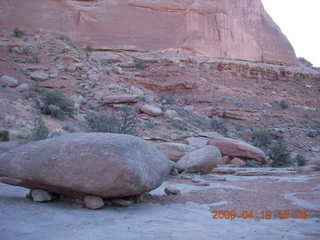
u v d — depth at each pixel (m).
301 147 30.00
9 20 45.59
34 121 18.03
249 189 7.77
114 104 25.08
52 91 24.80
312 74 58.16
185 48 55.81
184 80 41.53
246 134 28.17
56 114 20.55
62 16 50.53
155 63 46.88
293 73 57.16
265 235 3.55
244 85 49.06
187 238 3.49
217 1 62.84
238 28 62.91
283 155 20.88
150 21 56.06
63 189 5.19
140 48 52.31
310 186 8.26
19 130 15.90
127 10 55.31
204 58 54.38
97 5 54.69
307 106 46.50
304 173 12.95
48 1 50.81
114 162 4.87
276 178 10.70
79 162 4.95
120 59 46.47
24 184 5.34
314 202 6.00
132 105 25.66
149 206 5.64
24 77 25.95
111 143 5.11
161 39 54.81
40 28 47.38
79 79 28.34
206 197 6.55
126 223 4.30
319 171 13.28
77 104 23.08
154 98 34.72
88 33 50.81
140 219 4.57
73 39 49.16
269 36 66.69
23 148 5.43
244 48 62.03
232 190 7.46
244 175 12.35
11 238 3.49
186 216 4.85
